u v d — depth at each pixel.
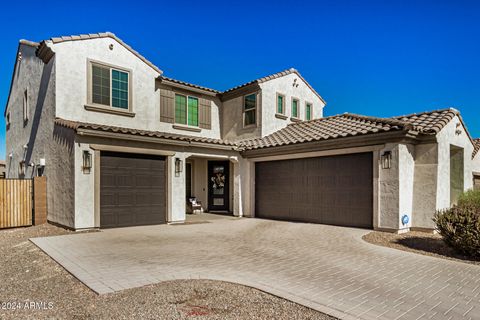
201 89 18.12
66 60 13.18
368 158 12.02
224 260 7.54
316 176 13.66
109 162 12.02
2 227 12.55
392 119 13.15
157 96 16.44
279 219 15.01
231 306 4.82
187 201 18.00
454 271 6.89
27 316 4.68
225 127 19.22
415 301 5.17
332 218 13.04
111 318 4.43
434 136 11.25
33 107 15.54
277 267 7.00
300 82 19.59
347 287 5.76
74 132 11.14
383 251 8.63
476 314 4.72
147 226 12.73
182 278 6.06
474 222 7.91
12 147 19.20
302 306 4.85
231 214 17.17
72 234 10.73
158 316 4.46
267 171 15.70
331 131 13.84
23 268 7.35
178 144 13.78
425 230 11.28
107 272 6.45
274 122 17.73
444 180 11.70
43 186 13.31
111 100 14.45
